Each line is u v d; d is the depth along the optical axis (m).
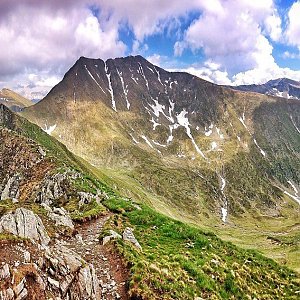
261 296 30.28
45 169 82.12
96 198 53.91
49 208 39.41
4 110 191.12
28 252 21.30
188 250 35.09
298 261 102.62
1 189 83.81
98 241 32.19
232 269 33.12
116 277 24.70
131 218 44.38
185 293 23.89
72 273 21.75
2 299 16.66
